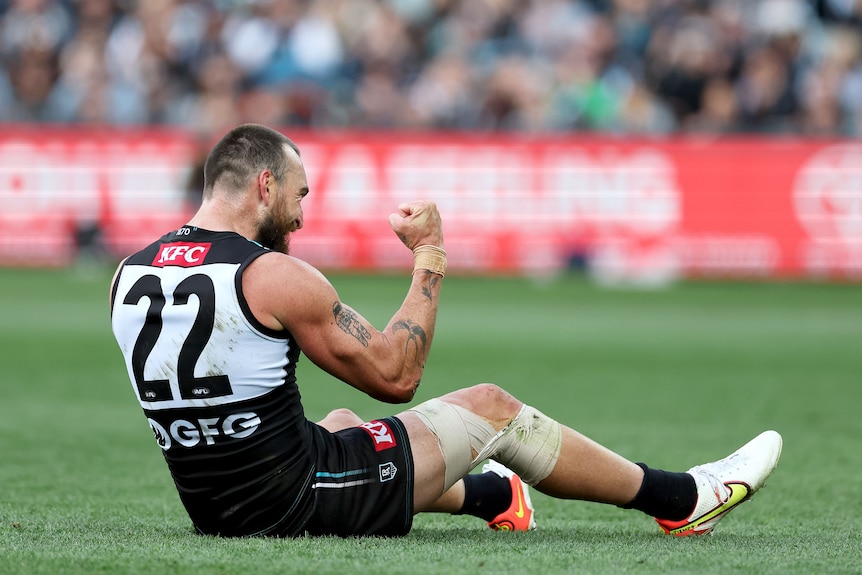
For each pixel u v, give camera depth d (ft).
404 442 43.27
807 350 132.87
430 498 43.78
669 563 40.01
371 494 42.73
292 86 227.20
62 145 202.39
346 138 201.98
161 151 201.87
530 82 224.74
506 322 156.04
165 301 41.14
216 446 41.57
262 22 233.55
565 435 44.73
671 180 197.36
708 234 197.16
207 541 42.19
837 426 86.43
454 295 184.14
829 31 231.09
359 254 201.26
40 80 232.53
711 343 138.10
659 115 217.77
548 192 199.31
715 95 215.10
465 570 38.06
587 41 228.84
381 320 141.59
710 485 46.39
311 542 41.68
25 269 206.90
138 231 202.90
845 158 193.98
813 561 40.98
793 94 215.31
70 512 53.16
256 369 40.93
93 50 233.55
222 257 41.19
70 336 138.51
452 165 200.44
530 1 240.94
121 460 70.54
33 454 72.28
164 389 41.29
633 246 198.49
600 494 45.34
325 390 104.42
